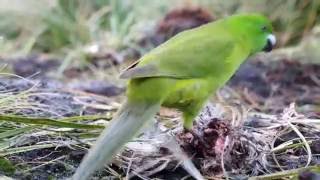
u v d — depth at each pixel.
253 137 7.56
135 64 6.98
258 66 13.23
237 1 15.20
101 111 9.35
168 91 6.81
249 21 7.63
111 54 14.58
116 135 6.50
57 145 7.43
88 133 7.53
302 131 8.24
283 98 11.78
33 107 8.54
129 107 6.75
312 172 6.70
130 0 16.67
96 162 6.29
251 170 7.28
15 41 16.34
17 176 6.93
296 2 14.38
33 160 7.26
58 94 9.66
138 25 15.71
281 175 6.91
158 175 7.14
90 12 16.94
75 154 7.39
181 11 14.92
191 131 7.28
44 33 16.39
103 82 12.58
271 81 12.58
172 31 14.74
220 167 7.23
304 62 13.37
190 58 6.97
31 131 7.53
